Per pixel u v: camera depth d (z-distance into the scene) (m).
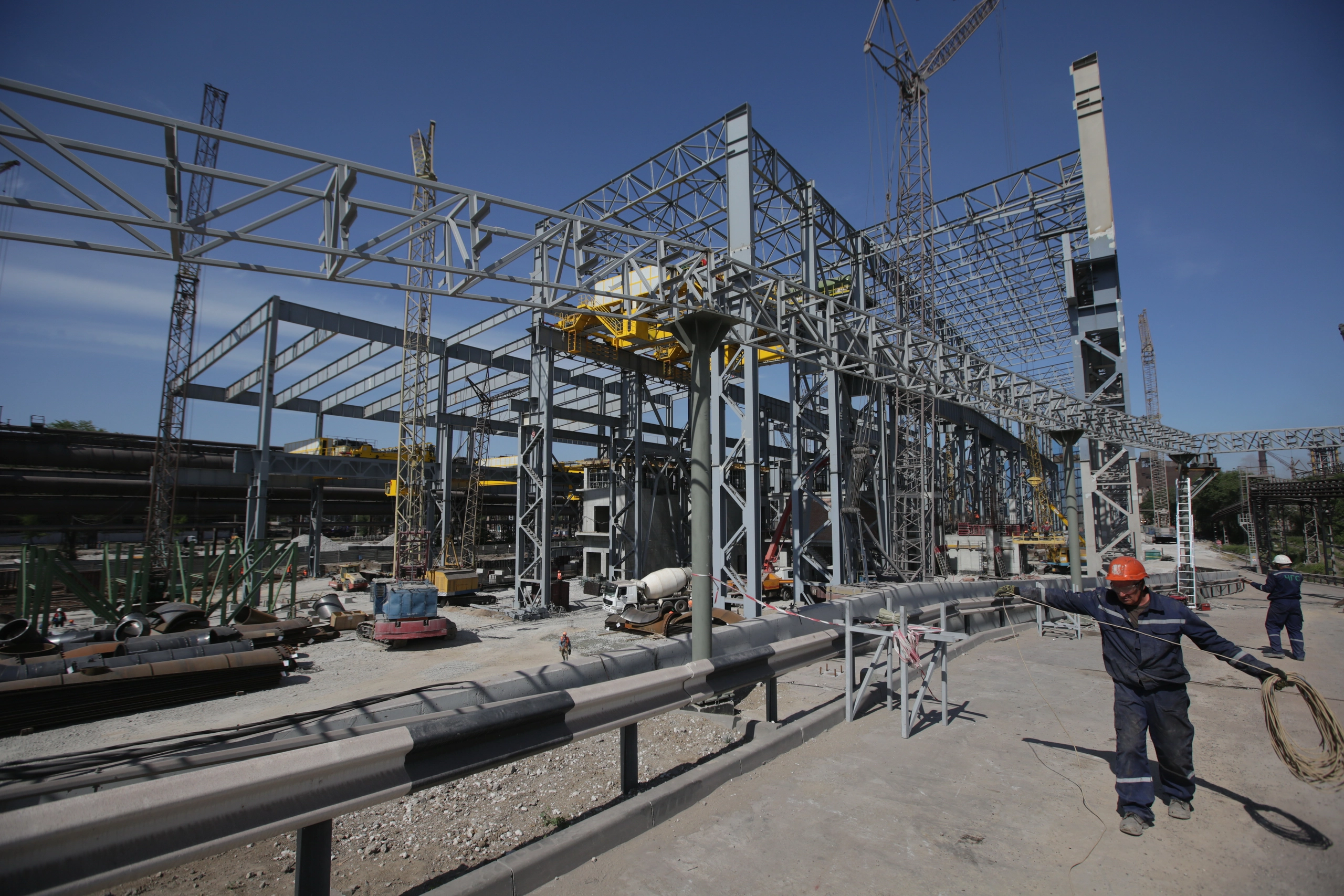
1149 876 3.79
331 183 7.46
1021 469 67.56
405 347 44.16
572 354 31.52
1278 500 36.62
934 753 5.93
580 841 3.88
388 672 19.16
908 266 34.28
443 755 3.54
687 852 4.05
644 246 9.93
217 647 17.06
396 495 44.53
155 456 40.12
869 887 3.65
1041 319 40.56
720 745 6.76
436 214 8.25
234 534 50.66
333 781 3.05
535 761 6.53
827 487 41.44
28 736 12.92
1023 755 5.87
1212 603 22.67
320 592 40.47
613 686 4.55
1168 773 4.67
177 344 41.56
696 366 8.12
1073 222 28.64
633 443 37.28
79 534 54.75
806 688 10.30
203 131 6.44
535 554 31.70
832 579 28.00
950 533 44.09
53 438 37.91
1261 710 7.56
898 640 6.70
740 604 23.06
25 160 5.84
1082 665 10.05
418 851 4.66
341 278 7.59
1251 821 4.54
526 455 31.31
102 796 2.38
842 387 31.50
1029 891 3.62
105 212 6.18
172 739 6.36
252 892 4.18
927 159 39.84
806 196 26.39
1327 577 31.67
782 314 12.38
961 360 18.64
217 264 6.86
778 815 4.60
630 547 38.53
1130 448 29.48
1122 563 4.89
